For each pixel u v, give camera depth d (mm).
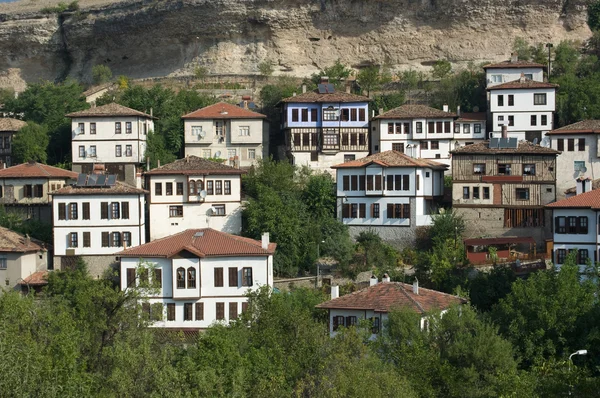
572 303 66500
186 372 52781
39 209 98250
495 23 138000
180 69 145500
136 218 89875
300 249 89875
